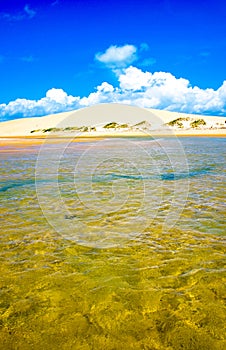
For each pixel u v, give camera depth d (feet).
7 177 47.93
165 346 12.53
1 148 107.96
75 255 20.66
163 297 15.74
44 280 17.54
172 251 20.93
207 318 14.14
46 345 12.70
